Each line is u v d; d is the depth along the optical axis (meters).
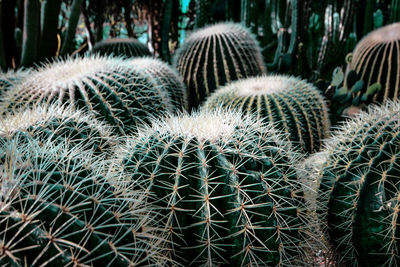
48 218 0.69
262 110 1.53
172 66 2.31
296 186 0.98
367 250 0.98
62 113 1.16
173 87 1.89
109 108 1.39
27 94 1.41
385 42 1.95
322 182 1.08
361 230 0.98
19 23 2.42
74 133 1.10
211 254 0.90
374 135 1.04
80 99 1.39
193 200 0.91
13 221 0.65
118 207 0.81
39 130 1.01
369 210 0.97
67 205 0.73
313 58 2.74
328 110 1.79
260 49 2.29
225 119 1.04
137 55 2.50
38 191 0.73
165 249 0.87
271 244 0.91
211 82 2.10
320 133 1.62
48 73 1.49
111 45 2.49
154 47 2.87
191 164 0.94
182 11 3.07
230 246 0.90
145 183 0.93
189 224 0.91
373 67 1.95
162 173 0.93
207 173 0.92
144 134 1.04
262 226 0.90
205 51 2.11
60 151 0.87
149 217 0.89
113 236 0.74
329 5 2.58
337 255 1.06
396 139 1.00
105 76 1.45
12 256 0.60
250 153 0.95
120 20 3.05
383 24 3.14
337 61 2.75
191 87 2.14
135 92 1.48
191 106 2.15
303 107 1.57
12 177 0.72
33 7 2.07
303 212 1.00
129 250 0.79
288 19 2.29
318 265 1.10
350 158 1.05
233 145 0.96
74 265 0.65
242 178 0.92
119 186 0.86
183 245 0.91
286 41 2.33
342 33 2.68
